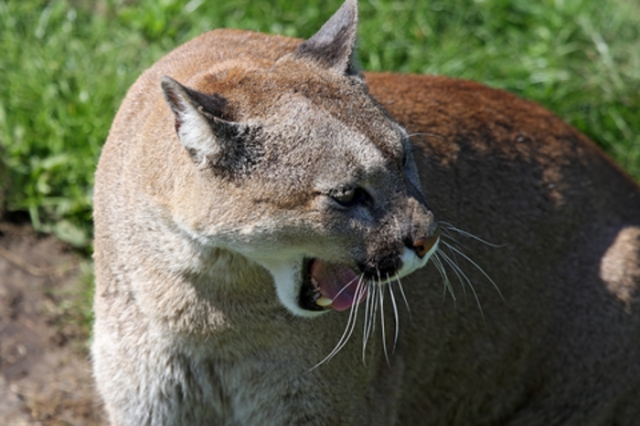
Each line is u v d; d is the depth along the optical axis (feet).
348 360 34.01
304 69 30.83
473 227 38.19
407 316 36.86
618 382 40.50
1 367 43.62
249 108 29.14
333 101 29.60
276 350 32.86
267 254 29.43
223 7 55.06
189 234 29.71
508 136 39.70
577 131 42.73
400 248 29.30
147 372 33.37
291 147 28.63
